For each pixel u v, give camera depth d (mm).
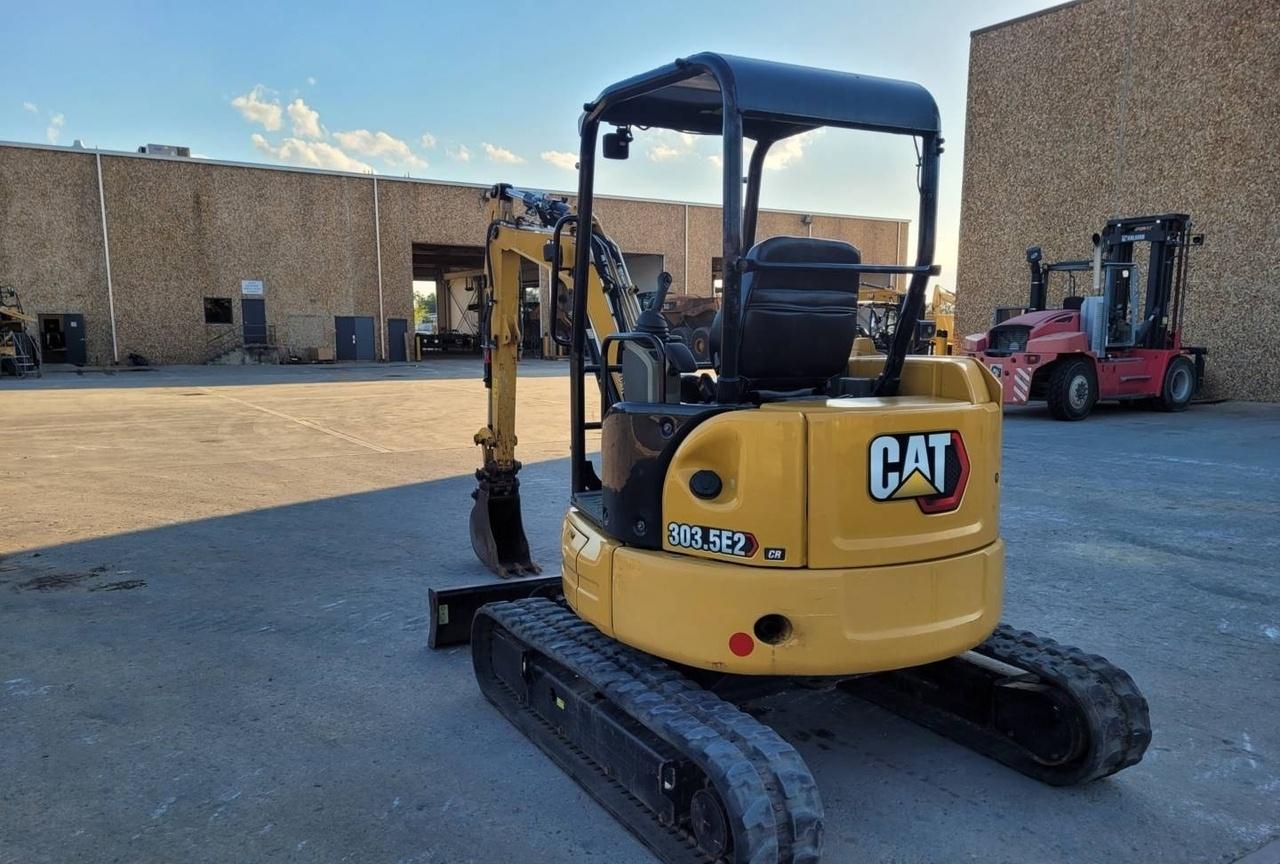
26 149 28922
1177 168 18797
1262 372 17656
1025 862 2926
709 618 2871
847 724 3961
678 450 2994
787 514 2789
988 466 3168
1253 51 17375
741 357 3158
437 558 6543
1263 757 3619
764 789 2520
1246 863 2926
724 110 2898
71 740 3740
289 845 2992
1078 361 14297
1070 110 20781
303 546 6887
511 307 5957
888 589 2857
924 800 3316
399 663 4609
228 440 12609
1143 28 19156
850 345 3383
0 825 3102
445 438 12891
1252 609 5297
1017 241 22234
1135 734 3268
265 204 32625
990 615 3152
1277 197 17219
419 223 35188
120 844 2990
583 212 3904
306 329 33688
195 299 31812
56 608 5426
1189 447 11414
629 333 3531
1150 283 15797
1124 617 5164
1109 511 7797
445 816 3180
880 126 3133
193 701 4137
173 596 5668
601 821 3150
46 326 30094
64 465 10484
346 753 3650
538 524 7469
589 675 3172
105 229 30188
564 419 14977
